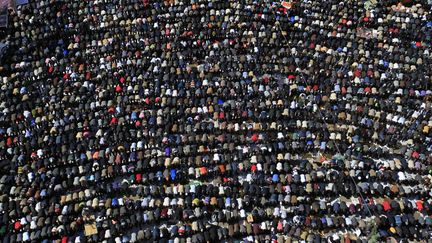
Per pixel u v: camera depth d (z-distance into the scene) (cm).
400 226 2889
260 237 2838
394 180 3095
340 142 3234
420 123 3316
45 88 3469
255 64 3625
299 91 3491
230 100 3431
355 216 2964
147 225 2914
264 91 3462
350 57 3669
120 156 3112
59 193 2981
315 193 3017
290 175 3050
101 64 3612
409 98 3462
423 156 3169
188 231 2841
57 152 3139
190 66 3644
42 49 3700
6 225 2828
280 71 3612
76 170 3053
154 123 3284
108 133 3228
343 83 3506
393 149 3278
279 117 3334
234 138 3234
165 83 3506
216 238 2834
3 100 3416
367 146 3234
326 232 2916
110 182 3070
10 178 3034
